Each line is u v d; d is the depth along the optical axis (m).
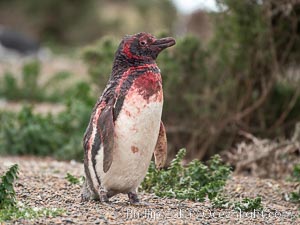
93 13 120.94
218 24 34.06
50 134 35.50
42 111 49.62
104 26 118.06
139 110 18.30
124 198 21.12
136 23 115.19
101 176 18.86
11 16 125.19
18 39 90.06
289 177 27.69
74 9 122.75
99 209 18.45
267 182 26.45
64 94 57.12
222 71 34.34
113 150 18.42
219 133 33.47
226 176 23.23
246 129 33.47
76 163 32.16
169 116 35.12
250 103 33.72
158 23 112.06
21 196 20.36
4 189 18.42
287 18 32.75
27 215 17.27
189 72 35.19
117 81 18.73
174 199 21.19
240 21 33.00
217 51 34.41
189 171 23.25
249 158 29.34
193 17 54.44
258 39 32.62
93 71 37.06
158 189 22.20
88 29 120.38
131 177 19.00
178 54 35.06
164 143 19.89
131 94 18.34
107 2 123.12
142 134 18.42
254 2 32.53
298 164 26.84
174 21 103.44
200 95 34.56
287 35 33.16
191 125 34.69
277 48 33.38
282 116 33.06
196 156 33.81
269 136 33.50
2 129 35.69
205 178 23.00
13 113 40.62
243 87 33.72
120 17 117.56
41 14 125.00
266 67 33.41
